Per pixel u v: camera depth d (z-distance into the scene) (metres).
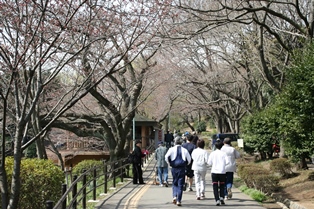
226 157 12.46
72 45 10.05
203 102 38.34
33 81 12.08
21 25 9.04
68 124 20.67
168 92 40.81
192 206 12.12
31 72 8.91
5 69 9.08
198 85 34.94
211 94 41.50
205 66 31.53
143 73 20.72
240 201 13.09
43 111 20.16
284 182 16.53
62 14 9.45
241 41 24.42
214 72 31.05
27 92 8.94
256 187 15.35
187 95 44.62
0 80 9.80
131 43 10.72
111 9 10.45
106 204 12.62
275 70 29.20
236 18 16.31
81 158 31.52
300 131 13.20
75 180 9.81
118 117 20.02
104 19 10.23
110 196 14.44
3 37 9.05
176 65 30.36
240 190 16.08
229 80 36.06
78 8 9.07
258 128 25.89
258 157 30.22
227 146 13.58
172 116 69.19
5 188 8.55
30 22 8.89
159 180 17.77
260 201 13.62
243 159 29.41
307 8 22.22
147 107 51.50
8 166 10.12
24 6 8.97
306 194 13.50
